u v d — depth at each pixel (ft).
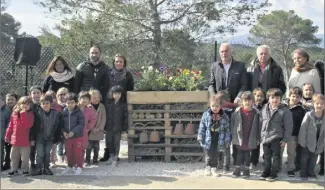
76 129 21.70
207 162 21.49
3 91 38.63
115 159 23.72
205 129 21.56
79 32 42.73
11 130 21.35
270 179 20.34
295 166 22.15
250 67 23.62
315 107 20.75
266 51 22.56
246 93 20.94
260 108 21.98
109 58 42.55
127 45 43.19
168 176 21.04
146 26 43.86
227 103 21.95
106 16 43.04
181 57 43.16
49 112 21.67
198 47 44.39
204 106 23.71
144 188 18.85
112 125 23.85
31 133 21.27
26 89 32.24
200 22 43.32
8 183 19.74
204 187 19.04
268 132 20.54
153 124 24.40
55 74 25.08
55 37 44.60
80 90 24.89
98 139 23.56
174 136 24.00
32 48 32.50
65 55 42.80
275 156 20.59
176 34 43.21
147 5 43.14
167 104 23.94
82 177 20.85
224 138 21.17
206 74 42.83
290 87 23.29
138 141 24.70
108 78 24.88
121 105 23.97
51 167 23.21
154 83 24.36
